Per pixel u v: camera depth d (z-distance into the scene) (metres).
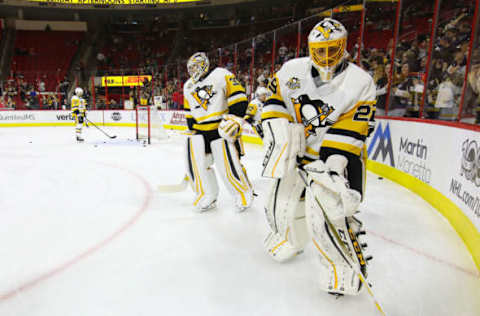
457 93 4.48
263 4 20.12
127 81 16.86
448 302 1.84
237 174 3.29
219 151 3.21
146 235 2.76
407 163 4.38
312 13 18.06
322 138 1.78
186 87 3.26
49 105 16.67
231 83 3.15
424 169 3.87
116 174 5.18
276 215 1.95
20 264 2.26
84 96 17.42
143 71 19.12
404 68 5.48
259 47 11.20
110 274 2.12
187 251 2.44
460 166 2.94
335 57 1.55
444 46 4.70
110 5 21.12
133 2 20.95
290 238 2.04
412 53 5.42
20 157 6.69
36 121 14.80
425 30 5.43
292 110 1.82
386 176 5.02
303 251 2.41
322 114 1.70
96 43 23.59
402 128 4.55
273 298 1.85
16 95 18.23
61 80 20.09
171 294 1.89
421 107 4.48
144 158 6.70
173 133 11.70
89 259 2.33
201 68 3.09
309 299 1.84
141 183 4.61
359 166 1.61
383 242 2.63
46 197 3.88
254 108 5.44
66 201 3.73
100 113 15.34
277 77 1.81
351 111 1.63
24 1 20.66
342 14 8.68
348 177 1.63
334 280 1.78
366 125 1.61
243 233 2.80
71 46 23.30
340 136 1.62
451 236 2.78
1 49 22.12
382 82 6.16
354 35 8.42
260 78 7.91
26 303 1.82
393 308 1.77
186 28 23.22
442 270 2.20
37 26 23.42
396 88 5.63
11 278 2.08
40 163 6.06
